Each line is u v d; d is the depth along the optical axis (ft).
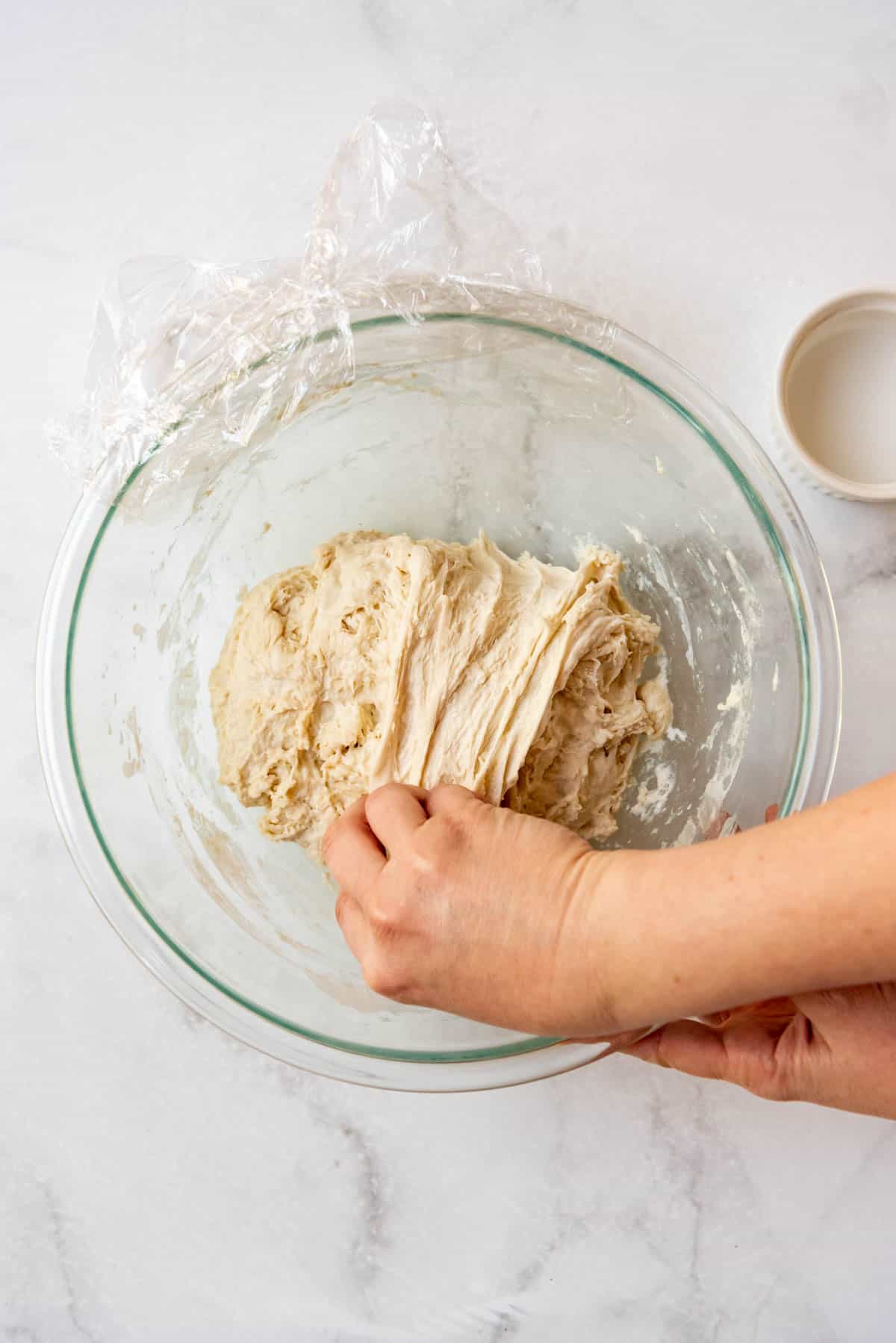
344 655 1.88
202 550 2.00
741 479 1.91
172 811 1.98
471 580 1.91
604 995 1.43
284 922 2.00
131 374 1.91
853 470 2.05
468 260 1.95
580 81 2.05
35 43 2.04
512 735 1.84
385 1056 1.85
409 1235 2.03
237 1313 2.02
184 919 1.96
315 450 2.01
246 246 2.02
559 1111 2.04
